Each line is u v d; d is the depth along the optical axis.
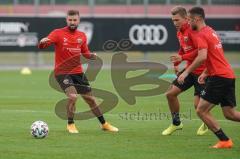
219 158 34.38
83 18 108.19
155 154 35.56
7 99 65.69
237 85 78.19
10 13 135.00
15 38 106.19
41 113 54.62
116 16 108.94
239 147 37.78
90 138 41.41
